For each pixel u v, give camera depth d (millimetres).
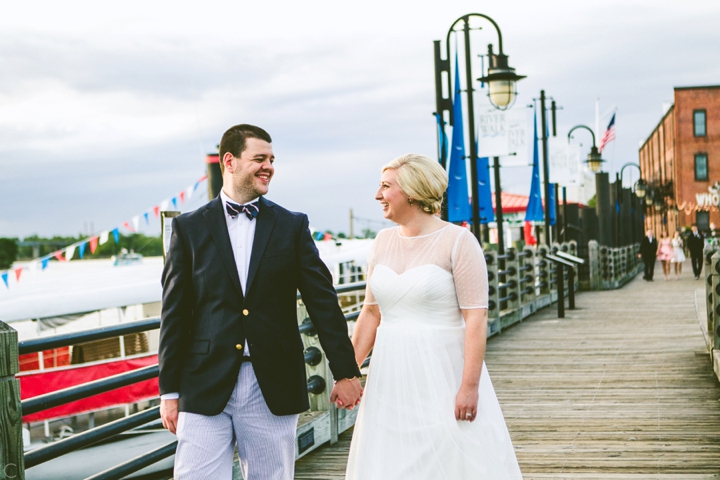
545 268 17141
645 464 4852
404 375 3168
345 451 5371
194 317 2967
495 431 3182
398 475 3141
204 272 2914
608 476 4633
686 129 57094
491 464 3107
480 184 12875
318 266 3045
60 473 9906
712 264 7762
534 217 20047
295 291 3029
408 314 3195
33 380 10820
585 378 8000
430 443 3111
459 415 3045
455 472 3082
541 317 14414
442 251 3158
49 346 3178
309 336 5625
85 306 11250
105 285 11992
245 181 2990
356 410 6176
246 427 2910
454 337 3170
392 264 3258
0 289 12289
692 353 9344
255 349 2887
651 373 8133
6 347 2752
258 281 2922
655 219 69750
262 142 3008
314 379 5609
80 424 11172
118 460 10180
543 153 20359
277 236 2986
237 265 2941
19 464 2777
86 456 10062
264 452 2932
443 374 3135
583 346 10312
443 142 11414
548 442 5477
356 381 3010
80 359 11219
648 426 5848
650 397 6930
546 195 20125
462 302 3119
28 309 10766
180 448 2873
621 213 32688
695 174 57000
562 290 14094
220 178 9203
